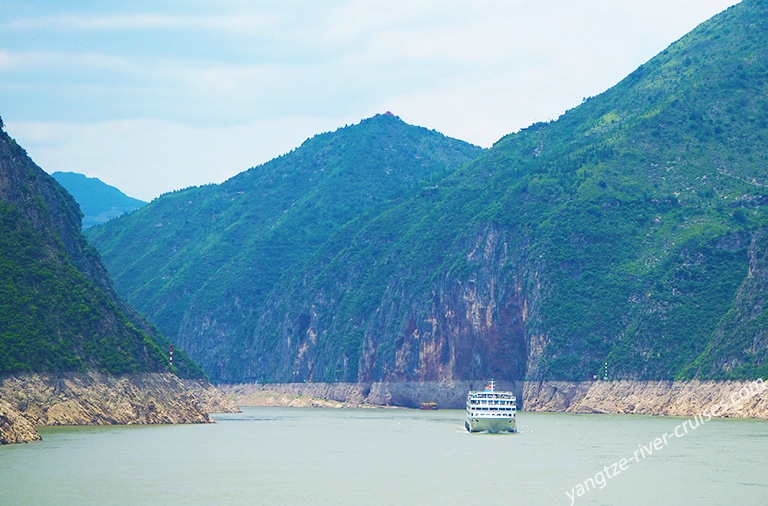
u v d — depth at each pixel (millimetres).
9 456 161250
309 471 155750
